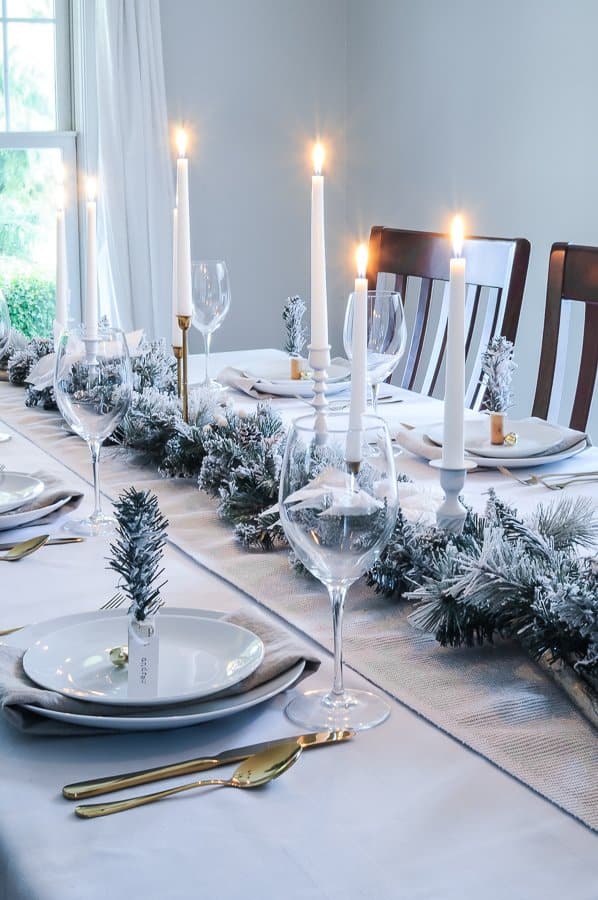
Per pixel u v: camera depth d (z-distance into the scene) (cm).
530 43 326
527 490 137
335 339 422
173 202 366
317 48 395
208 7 373
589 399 194
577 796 66
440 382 381
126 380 119
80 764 70
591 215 316
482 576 84
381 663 86
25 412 184
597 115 309
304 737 72
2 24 350
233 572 106
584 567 88
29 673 76
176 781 68
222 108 382
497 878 58
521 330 344
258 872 59
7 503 120
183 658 81
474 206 355
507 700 79
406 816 64
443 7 355
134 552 73
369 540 72
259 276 402
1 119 354
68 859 60
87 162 361
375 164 394
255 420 144
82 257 371
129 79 351
